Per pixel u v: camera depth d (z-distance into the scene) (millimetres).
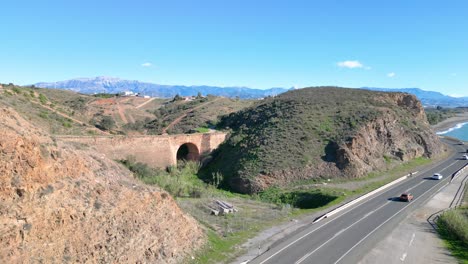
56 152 19031
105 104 112875
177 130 84000
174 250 22516
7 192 15273
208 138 64188
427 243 28734
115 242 18969
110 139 46438
